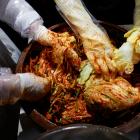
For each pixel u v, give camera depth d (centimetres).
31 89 130
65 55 143
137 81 142
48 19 182
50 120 134
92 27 146
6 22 162
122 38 153
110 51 140
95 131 103
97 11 186
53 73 147
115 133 102
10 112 136
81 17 147
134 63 140
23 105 131
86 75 139
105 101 123
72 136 104
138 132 130
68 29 156
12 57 158
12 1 154
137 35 138
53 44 145
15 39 174
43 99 140
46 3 179
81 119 132
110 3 185
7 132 134
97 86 128
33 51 150
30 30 148
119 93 124
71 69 145
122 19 189
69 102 139
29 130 138
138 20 162
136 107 130
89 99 127
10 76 129
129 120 123
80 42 148
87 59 144
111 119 130
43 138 102
